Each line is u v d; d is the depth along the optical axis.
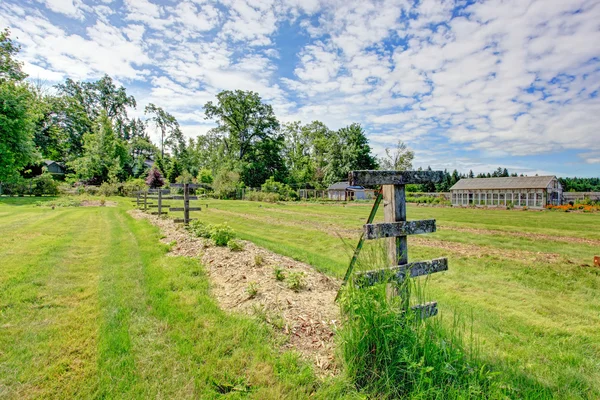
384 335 2.14
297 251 6.54
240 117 44.59
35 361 2.30
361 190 40.12
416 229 2.72
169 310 3.16
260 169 45.62
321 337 2.63
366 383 2.07
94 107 47.69
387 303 2.31
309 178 53.84
